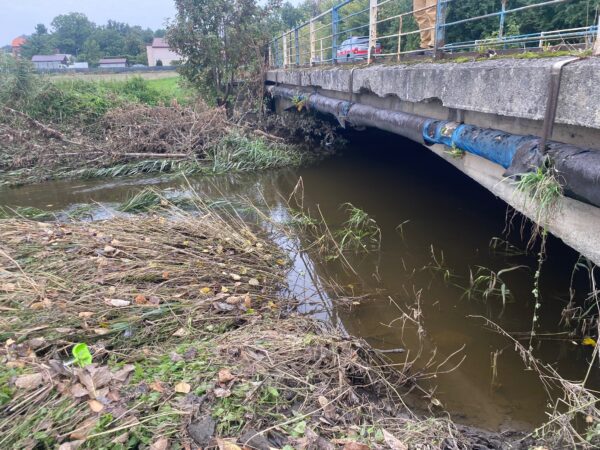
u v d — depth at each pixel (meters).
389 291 5.17
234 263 5.27
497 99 3.69
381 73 6.25
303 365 3.21
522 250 5.90
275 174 11.05
